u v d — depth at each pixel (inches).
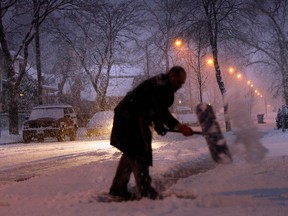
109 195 224.4
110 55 1697.8
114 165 377.4
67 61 1791.3
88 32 1679.4
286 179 251.0
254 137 198.1
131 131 209.0
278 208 176.1
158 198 206.5
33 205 208.8
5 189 280.5
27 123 1040.2
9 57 1349.7
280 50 1359.5
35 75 2256.4
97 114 1232.8
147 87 207.2
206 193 210.7
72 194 234.4
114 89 2010.3
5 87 1694.1
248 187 227.9
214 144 189.6
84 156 575.8
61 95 1951.3
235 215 163.3
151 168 320.5
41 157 609.3
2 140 1184.2
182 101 2495.1
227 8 1255.5
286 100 1382.9
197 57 1352.1
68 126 1051.9
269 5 1321.4
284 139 598.9
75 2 1400.1
